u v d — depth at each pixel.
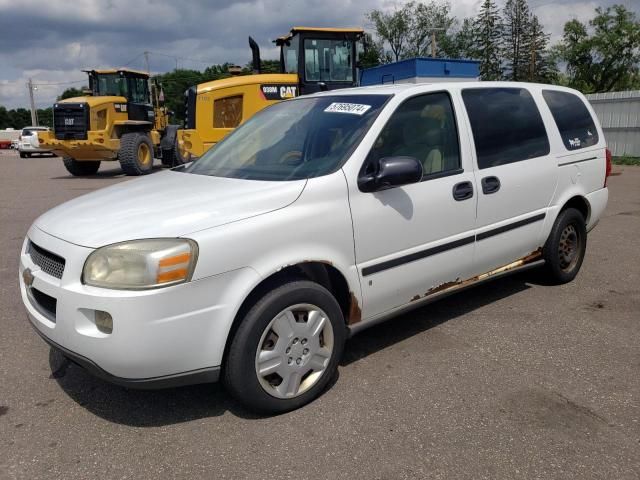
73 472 2.68
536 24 45.84
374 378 3.53
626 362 3.70
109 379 2.80
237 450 2.83
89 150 16.08
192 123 12.03
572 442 2.85
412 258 3.69
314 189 3.22
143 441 2.92
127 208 3.12
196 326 2.79
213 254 2.80
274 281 3.11
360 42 12.86
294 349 3.13
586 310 4.61
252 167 3.71
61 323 2.82
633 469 2.64
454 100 4.10
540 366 3.66
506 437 2.90
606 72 39.59
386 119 3.63
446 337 4.12
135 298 2.65
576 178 5.00
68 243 2.89
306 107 4.14
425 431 2.96
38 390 3.46
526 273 5.45
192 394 3.38
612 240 7.02
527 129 4.61
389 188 3.47
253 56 12.38
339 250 3.29
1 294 5.23
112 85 18.06
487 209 4.14
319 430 2.98
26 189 13.48
